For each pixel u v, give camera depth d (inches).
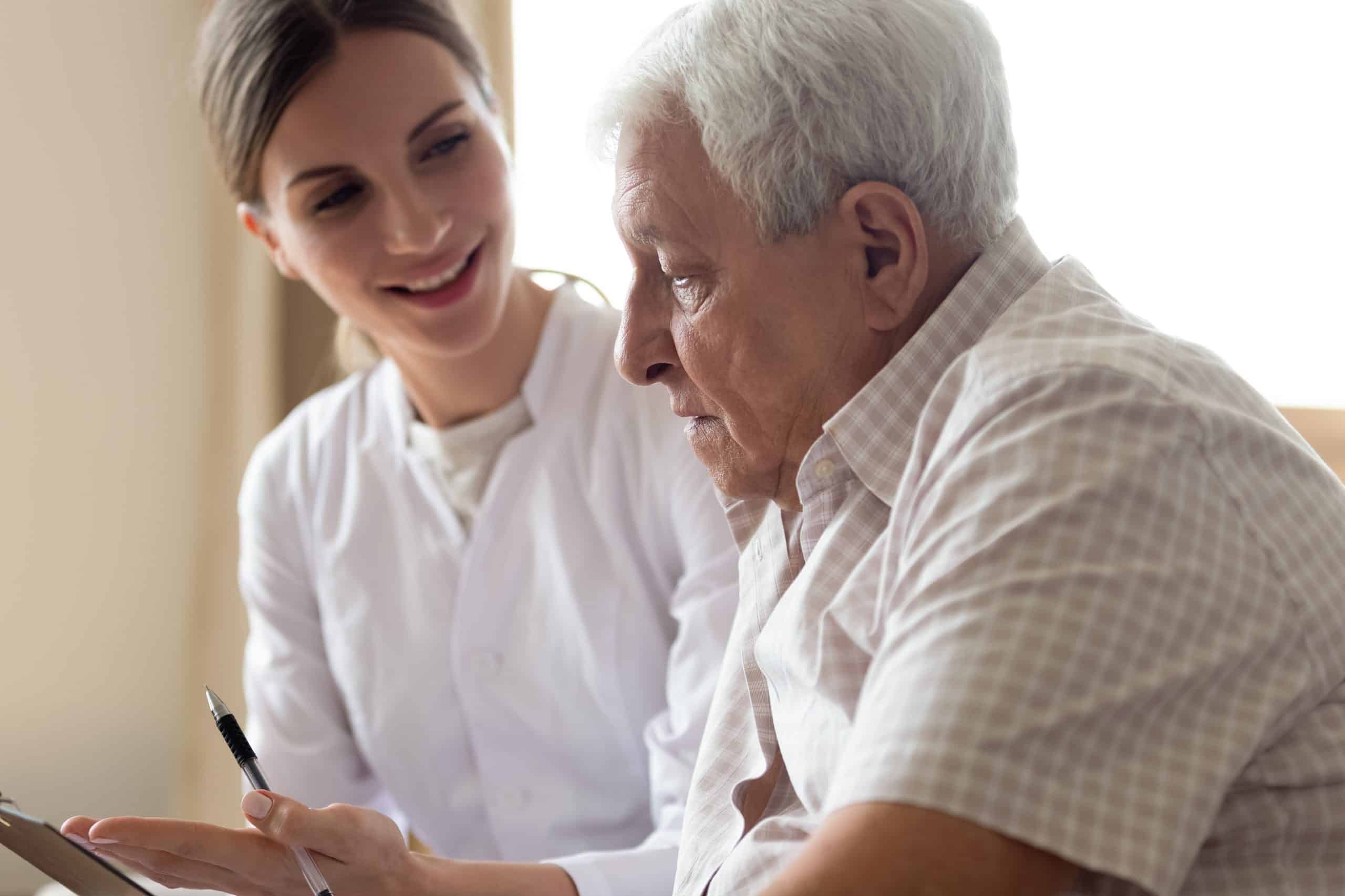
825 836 24.6
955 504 27.2
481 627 61.7
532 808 61.2
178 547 97.7
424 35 58.9
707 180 31.9
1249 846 27.6
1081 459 26.3
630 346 34.8
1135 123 87.5
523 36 97.4
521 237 98.0
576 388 62.9
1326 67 83.8
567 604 60.6
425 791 63.2
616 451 61.5
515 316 63.3
